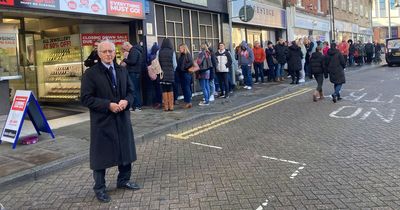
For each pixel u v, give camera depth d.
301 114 10.18
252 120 9.70
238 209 4.60
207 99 12.08
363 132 7.92
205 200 4.90
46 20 12.45
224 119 9.96
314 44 17.92
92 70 4.97
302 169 5.85
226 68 13.22
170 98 10.98
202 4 14.64
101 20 11.56
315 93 12.30
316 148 6.92
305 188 5.11
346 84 16.55
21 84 12.48
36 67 12.73
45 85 12.81
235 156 6.68
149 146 7.67
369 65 27.53
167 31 13.13
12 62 9.20
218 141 7.77
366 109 10.46
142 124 9.18
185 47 11.38
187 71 11.27
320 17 28.17
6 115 8.91
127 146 5.15
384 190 4.92
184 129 9.06
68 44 12.19
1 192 5.60
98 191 5.05
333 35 30.86
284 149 6.95
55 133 8.53
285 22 22.39
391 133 7.72
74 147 7.34
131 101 5.15
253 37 19.56
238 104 11.97
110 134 5.00
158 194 5.19
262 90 15.12
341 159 6.22
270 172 5.79
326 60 11.98
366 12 42.03
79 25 11.81
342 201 4.66
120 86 5.08
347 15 35.03
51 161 6.51
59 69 12.43
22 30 12.31
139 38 11.97
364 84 16.31
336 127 8.48
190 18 14.36
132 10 11.37
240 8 16.59
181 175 5.87
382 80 17.67
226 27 16.39
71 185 5.74
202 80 11.97
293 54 16.55
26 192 5.55
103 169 5.04
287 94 14.27
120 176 5.40
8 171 6.09
